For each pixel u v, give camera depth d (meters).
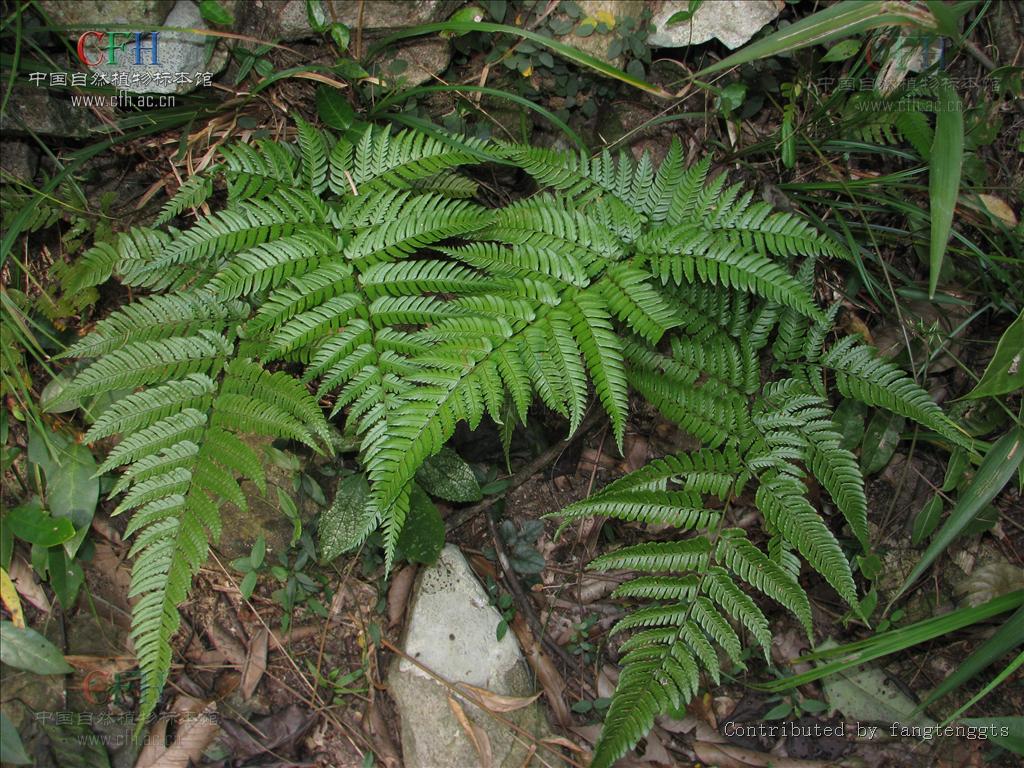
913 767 0.73
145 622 0.50
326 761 0.66
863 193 0.75
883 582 0.78
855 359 0.68
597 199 0.64
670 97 0.67
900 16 0.54
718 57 0.77
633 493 0.63
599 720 0.71
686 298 0.67
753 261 0.61
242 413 0.55
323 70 0.67
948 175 0.57
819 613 0.77
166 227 0.68
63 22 0.61
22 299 0.63
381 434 0.53
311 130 0.62
